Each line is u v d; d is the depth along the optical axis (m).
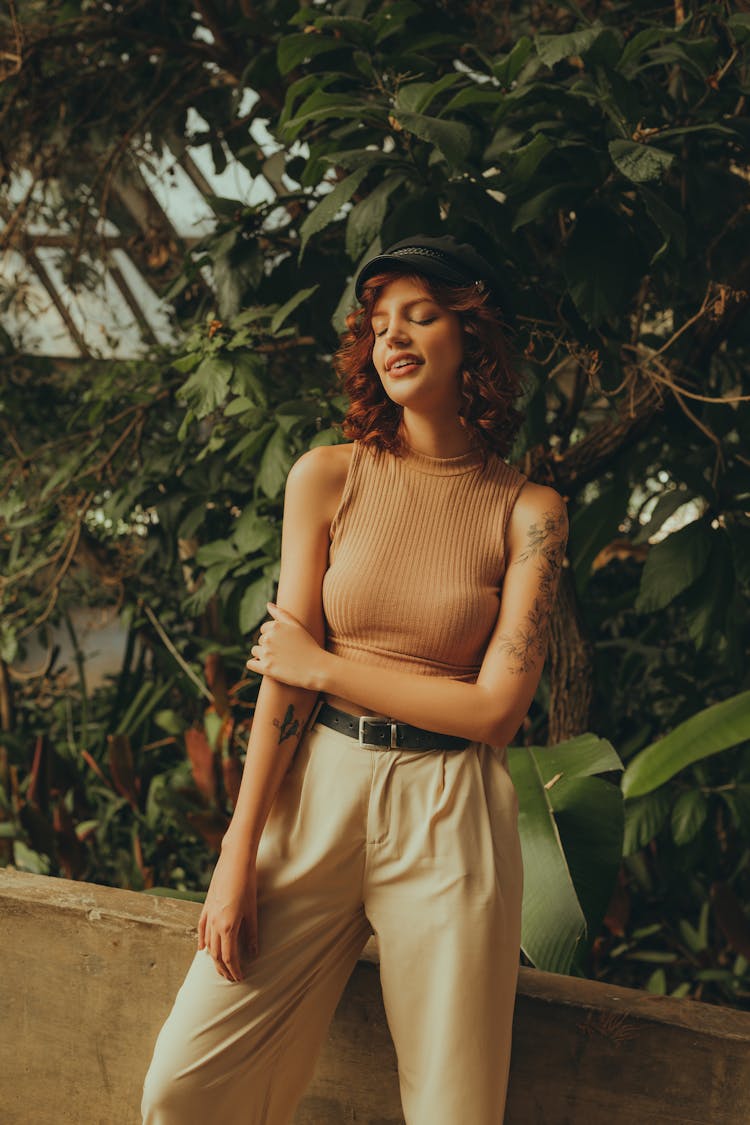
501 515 1.34
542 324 2.12
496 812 1.35
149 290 4.28
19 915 1.83
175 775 3.34
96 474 2.98
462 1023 1.28
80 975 1.81
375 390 1.38
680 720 2.90
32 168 3.28
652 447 2.76
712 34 2.21
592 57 1.84
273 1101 1.41
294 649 1.31
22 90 3.02
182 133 3.22
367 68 2.10
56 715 4.07
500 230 1.92
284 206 2.49
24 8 3.06
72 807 3.42
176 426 3.14
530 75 2.01
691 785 2.81
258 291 2.45
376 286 1.31
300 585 1.36
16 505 3.26
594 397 2.68
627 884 3.05
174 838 3.23
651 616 3.42
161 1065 1.30
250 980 1.31
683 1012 1.62
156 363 3.03
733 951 2.96
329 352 2.54
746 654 2.79
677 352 2.41
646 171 1.67
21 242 3.46
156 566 3.63
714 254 2.23
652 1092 1.62
